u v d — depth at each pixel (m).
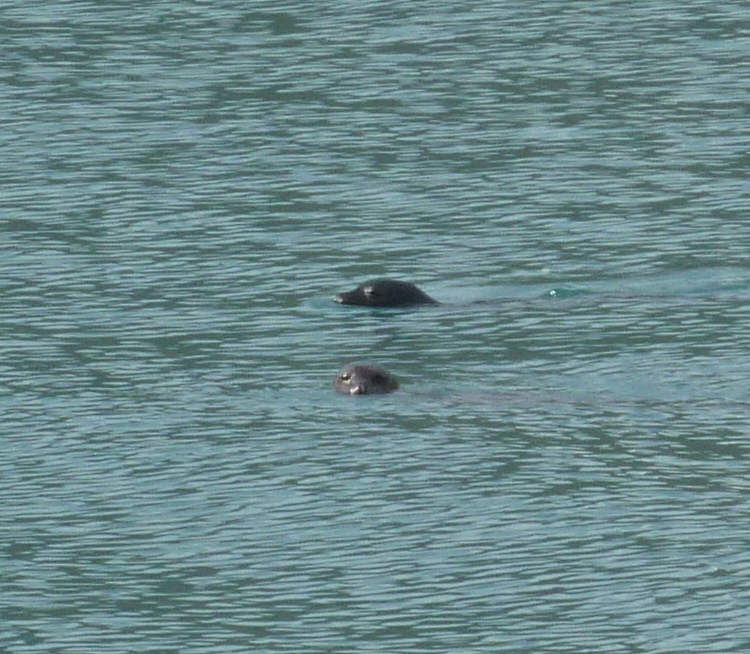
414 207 133.12
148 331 111.06
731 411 96.75
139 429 96.38
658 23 169.12
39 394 101.19
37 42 167.25
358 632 77.31
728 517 85.50
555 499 87.62
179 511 87.75
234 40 167.25
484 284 119.50
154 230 129.12
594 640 76.12
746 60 159.75
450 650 75.69
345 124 149.00
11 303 115.94
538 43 165.25
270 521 86.50
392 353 106.94
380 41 166.50
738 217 129.62
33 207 133.50
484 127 147.88
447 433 94.69
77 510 88.00
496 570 81.69
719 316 111.81
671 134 145.50
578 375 102.69
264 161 142.00
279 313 114.12
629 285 118.38
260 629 77.81
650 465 90.62
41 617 79.25
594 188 135.75
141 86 157.38
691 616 77.62
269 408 98.56
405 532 85.12
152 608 79.75
